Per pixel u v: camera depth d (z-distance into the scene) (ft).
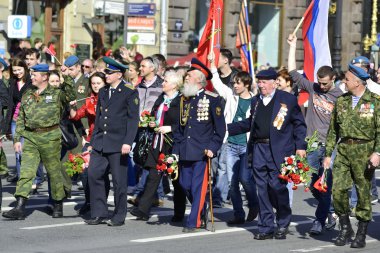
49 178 58.39
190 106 55.11
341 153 51.62
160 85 66.54
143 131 58.65
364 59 61.87
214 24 64.08
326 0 69.26
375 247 52.31
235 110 61.57
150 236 53.16
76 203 64.85
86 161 57.41
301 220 61.36
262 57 178.19
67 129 59.00
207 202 56.13
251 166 53.62
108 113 55.57
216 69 62.49
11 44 127.65
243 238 53.67
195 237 53.42
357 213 51.88
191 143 54.70
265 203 53.31
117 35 151.84
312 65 69.87
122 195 56.29
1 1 129.39
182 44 160.56
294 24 180.24
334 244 52.75
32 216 58.95
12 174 78.64
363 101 51.01
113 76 55.77
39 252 47.42
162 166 55.31
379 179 87.71
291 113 52.90
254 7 176.55
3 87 68.90
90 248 48.88
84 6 145.18
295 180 51.72
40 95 57.67
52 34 141.69
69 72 67.67
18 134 58.29
